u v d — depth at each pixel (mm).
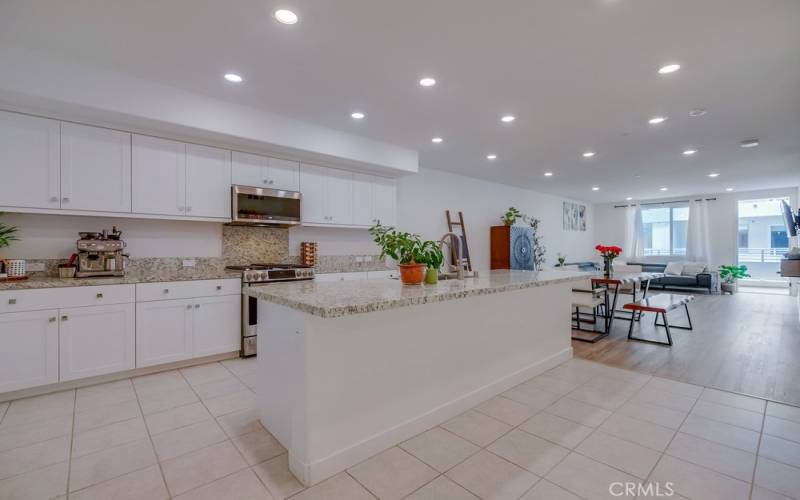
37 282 2664
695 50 2475
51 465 1854
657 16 2119
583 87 3027
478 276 3129
